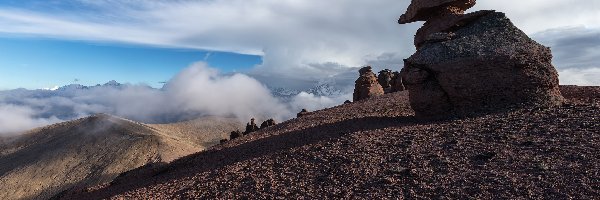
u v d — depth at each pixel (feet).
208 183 55.36
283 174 52.37
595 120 50.14
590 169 37.93
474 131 55.21
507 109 62.23
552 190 35.96
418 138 56.39
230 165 62.59
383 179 44.14
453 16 76.48
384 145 55.67
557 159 41.45
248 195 47.78
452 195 38.37
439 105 68.59
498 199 36.22
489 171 41.63
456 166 44.34
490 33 69.21
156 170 80.18
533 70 63.72
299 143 66.33
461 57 66.80
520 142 47.91
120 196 60.18
